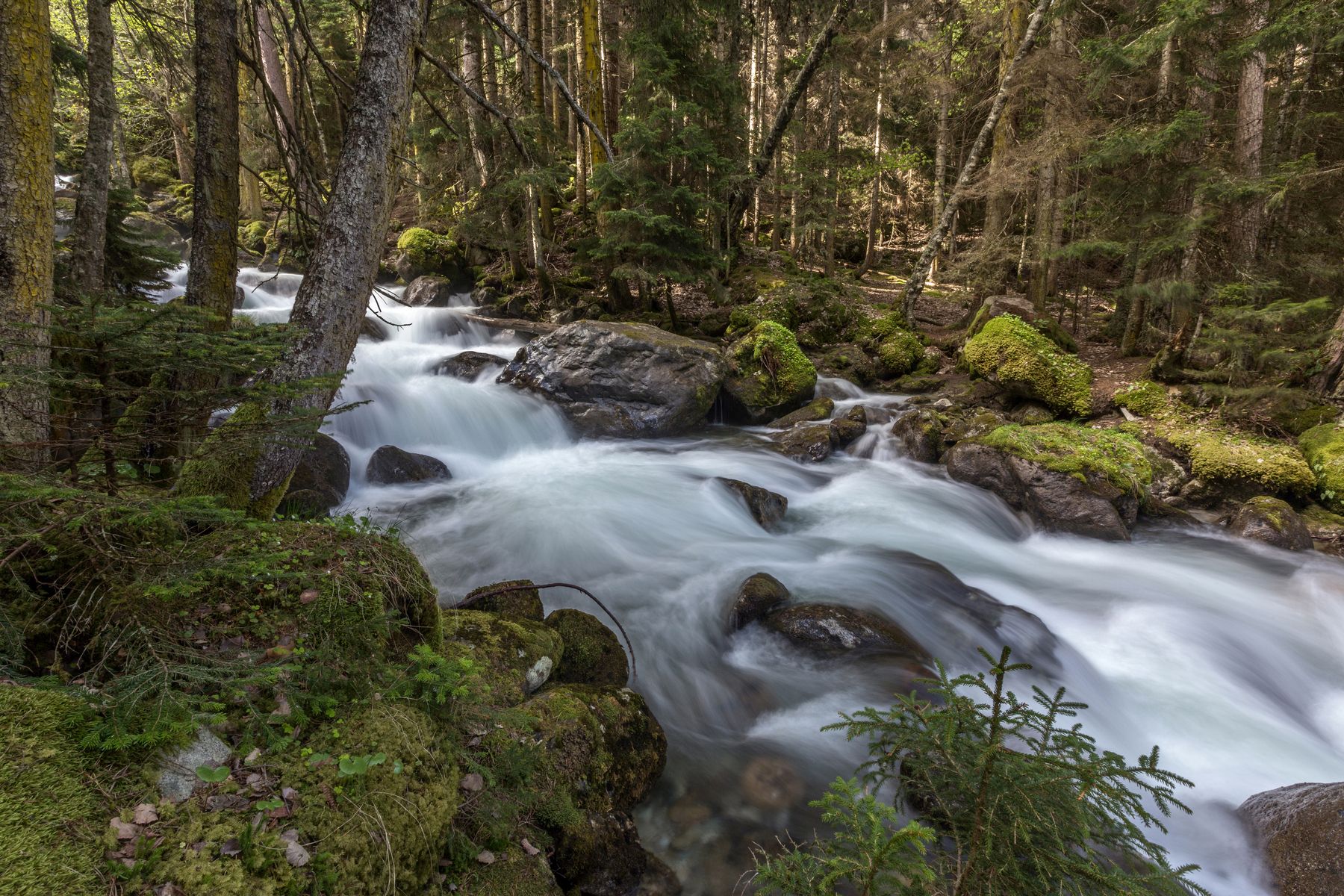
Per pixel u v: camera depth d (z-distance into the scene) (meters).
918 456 10.69
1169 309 13.03
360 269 4.38
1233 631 6.46
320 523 3.40
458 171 16.36
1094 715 5.13
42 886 1.65
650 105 16.14
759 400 12.33
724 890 3.45
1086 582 7.36
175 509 2.29
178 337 2.72
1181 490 9.39
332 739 2.44
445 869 2.57
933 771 2.73
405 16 4.36
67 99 14.84
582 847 3.17
